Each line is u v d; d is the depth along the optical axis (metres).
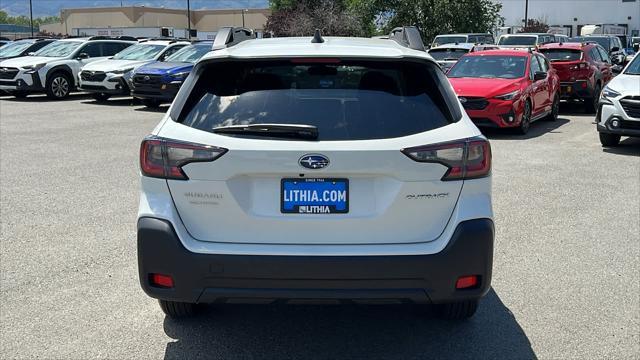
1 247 5.46
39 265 5.04
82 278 4.78
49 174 8.55
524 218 6.53
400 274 3.19
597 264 5.18
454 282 3.26
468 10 36.28
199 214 3.26
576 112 17.14
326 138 3.20
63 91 20.36
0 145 10.94
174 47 20.22
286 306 4.36
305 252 3.18
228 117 3.30
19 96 21.02
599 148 10.97
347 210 3.21
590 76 16.19
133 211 6.68
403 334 3.94
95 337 3.85
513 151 10.63
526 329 4.00
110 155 10.03
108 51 21.70
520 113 12.16
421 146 3.20
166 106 18.61
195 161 3.22
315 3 42.97
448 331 3.97
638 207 7.00
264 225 3.22
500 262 5.21
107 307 4.28
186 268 3.22
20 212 6.60
